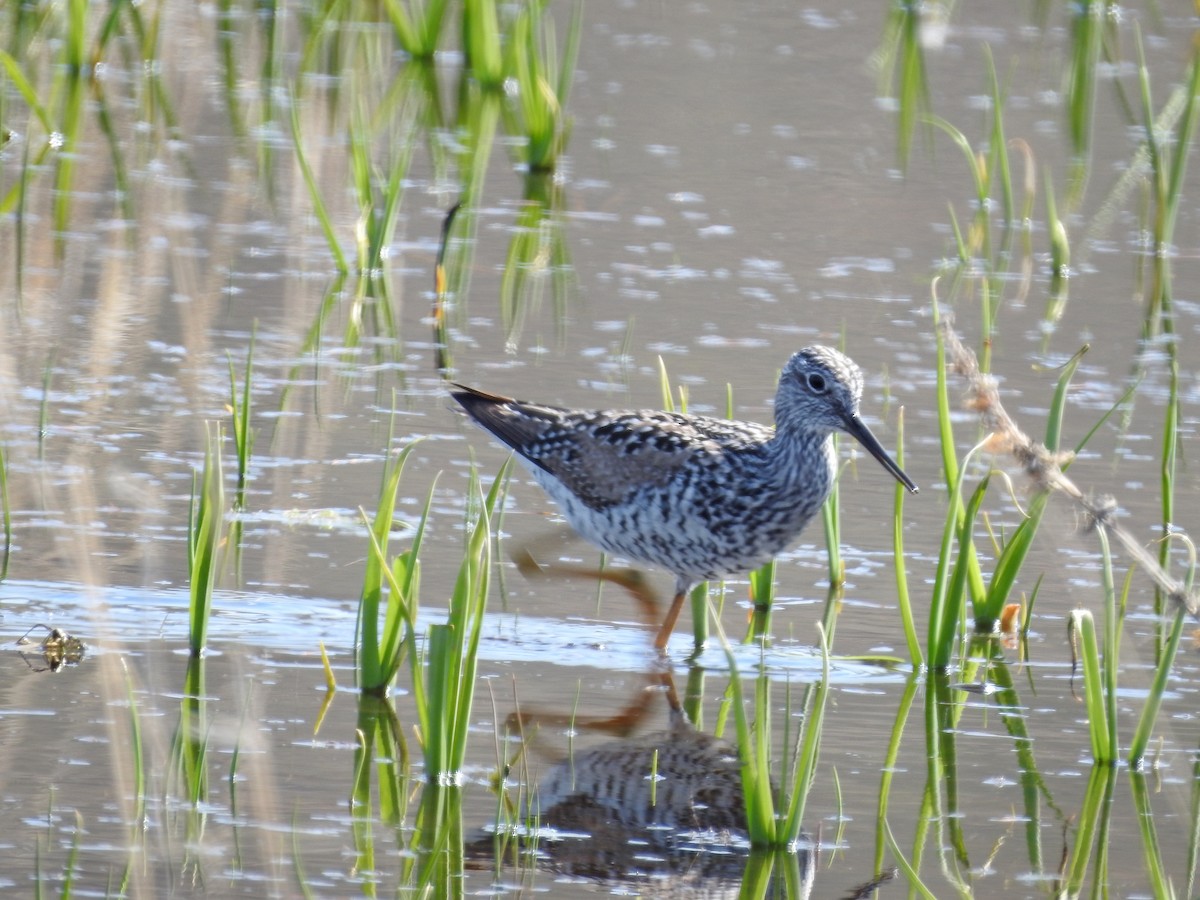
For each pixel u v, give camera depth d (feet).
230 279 58.70
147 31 86.74
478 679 35.88
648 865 28.27
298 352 53.36
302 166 59.77
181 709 33.12
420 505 44.24
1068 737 34.04
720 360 53.31
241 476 43.42
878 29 97.30
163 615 37.47
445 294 58.70
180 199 65.57
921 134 78.38
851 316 57.57
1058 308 59.57
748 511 38.34
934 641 36.91
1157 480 46.34
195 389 50.03
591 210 67.72
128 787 29.78
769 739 32.86
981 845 29.43
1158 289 61.62
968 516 36.58
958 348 27.94
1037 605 40.73
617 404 49.37
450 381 49.88
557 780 31.48
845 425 38.01
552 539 43.50
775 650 38.06
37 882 25.79
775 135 77.56
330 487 44.62
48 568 39.24
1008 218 65.62
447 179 70.64
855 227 67.05
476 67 83.30
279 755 31.60
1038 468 27.63
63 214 63.00
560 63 85.71
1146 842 29.71
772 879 28.04
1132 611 40.47
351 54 88.33
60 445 45.52
